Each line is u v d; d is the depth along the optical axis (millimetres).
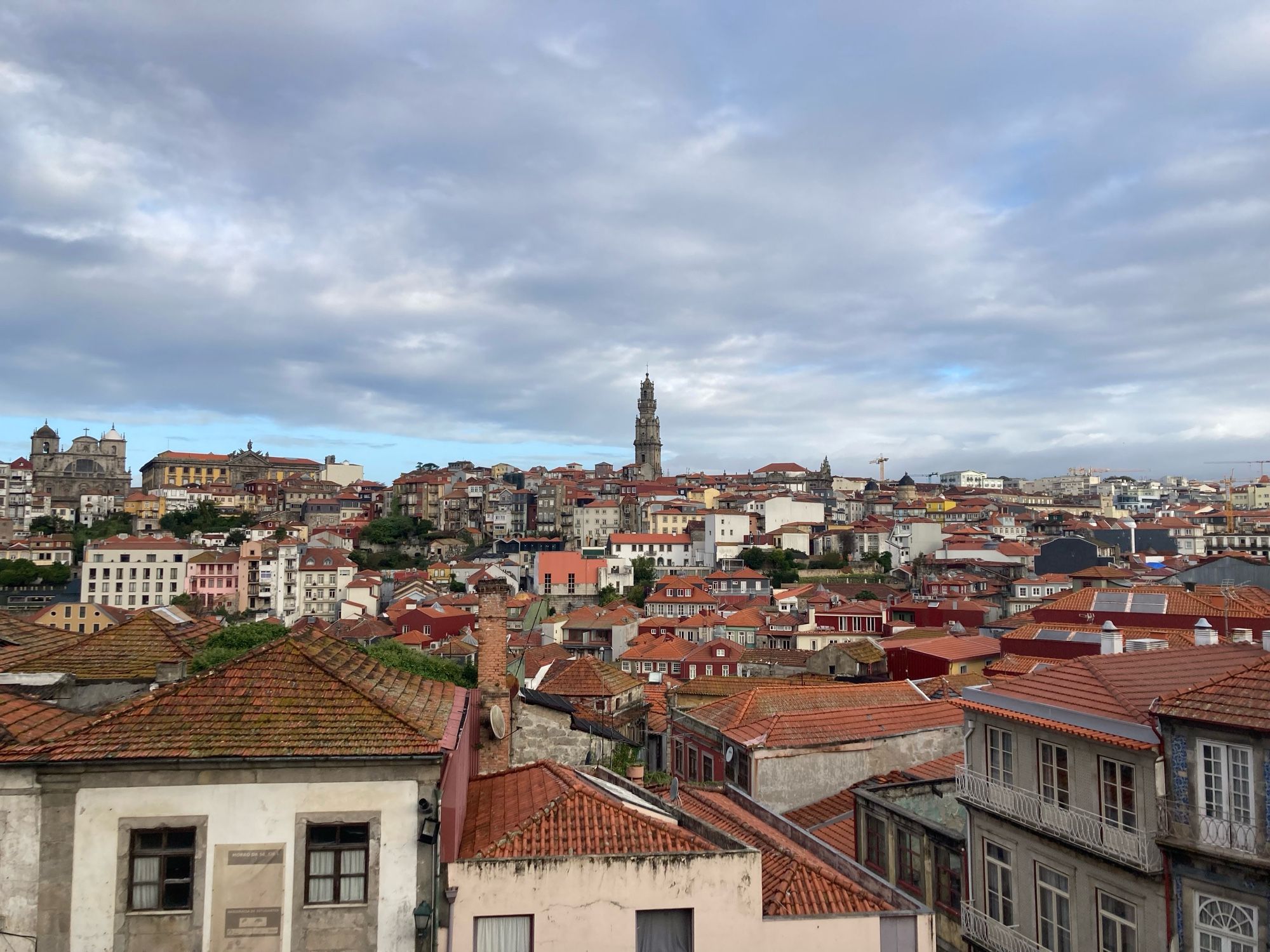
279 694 17047
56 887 14852
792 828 25594
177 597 151500
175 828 15312
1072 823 22203
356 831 15875
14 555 185125
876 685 45031
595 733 37750
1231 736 18812
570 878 16781
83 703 21516
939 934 26703
